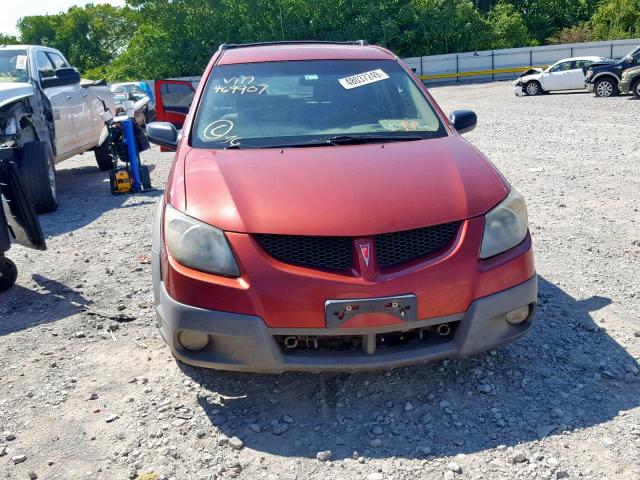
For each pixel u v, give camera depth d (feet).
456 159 11.48
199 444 9.57
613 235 19.02
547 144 37.76
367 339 9.57
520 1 183.32
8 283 16.75
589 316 13.44
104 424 10.20
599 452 8.92
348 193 10.20
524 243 10.48
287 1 144.87
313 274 9.45
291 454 9.28
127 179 29.76
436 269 9.62
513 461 8.81
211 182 10.78
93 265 18.67
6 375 12.02
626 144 36.04
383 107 13.70
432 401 10.46
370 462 8.98
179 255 9.95
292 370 9.69
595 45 130.82
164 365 12.14
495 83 117.50
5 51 28.32
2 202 15.80
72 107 30.78
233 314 9.51
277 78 14.33
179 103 42.83
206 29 145.59
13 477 8.97
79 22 250.78
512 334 10.29
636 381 10.78
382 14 147.43
